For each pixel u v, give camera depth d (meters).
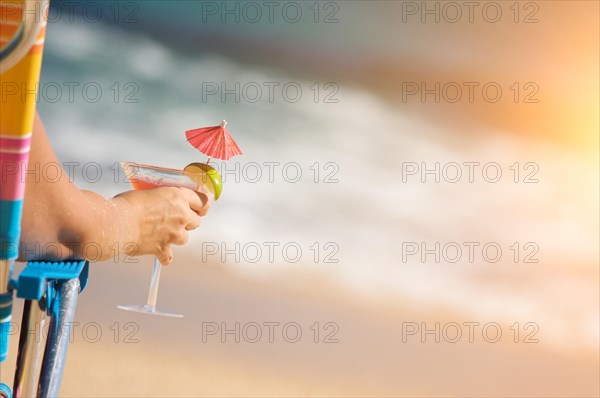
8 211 2.41
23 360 2.46
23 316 2.47
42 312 2.47
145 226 2.61
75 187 2.51
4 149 2.40
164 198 2.64
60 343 2.46
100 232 2.52
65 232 2.49
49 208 2.47
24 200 2.45
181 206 2.65
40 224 2.47
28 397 2.47
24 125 2.39
